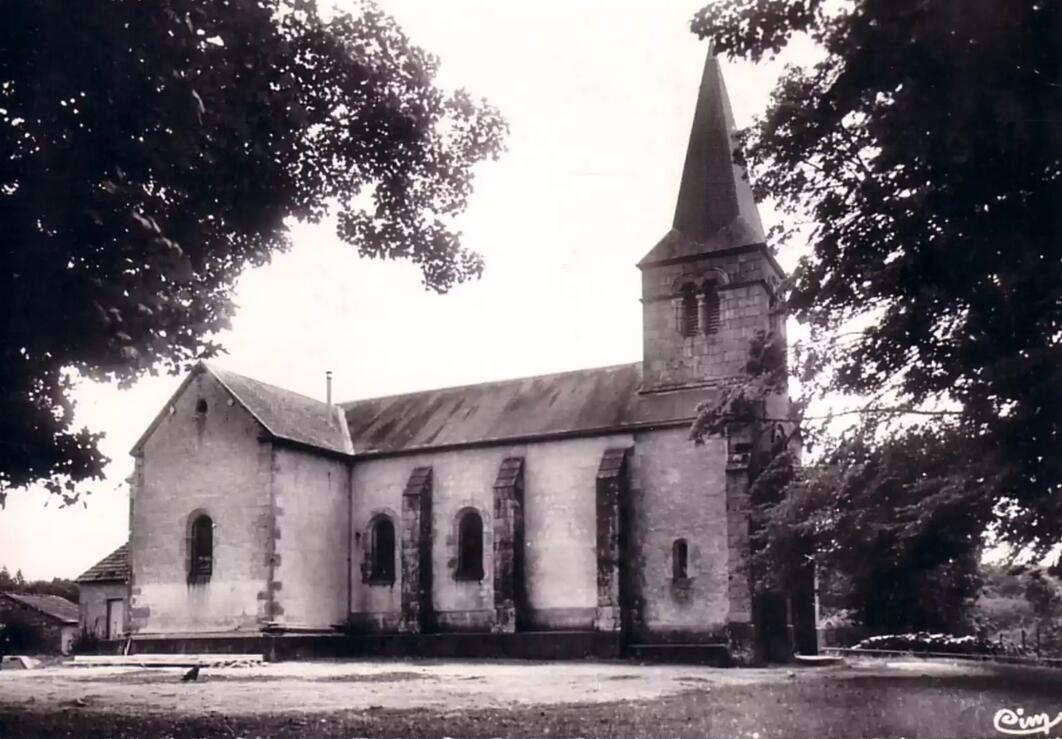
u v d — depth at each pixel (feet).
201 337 51.11
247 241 56.29
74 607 148.66
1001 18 39.81
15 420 47.03
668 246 115.03
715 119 118.52
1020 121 41.50
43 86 39.78
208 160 48.26
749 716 43.11
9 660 99.55
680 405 109.40
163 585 116.57
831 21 47.57
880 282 55.88
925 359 61.11
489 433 117.91
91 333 41.65
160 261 42.63
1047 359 48.37
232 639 110.32
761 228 116.67
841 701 50.42
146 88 41.75
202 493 116.57
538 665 95.66
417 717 44.04
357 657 114.21
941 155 45.27
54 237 40.37
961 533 66.49
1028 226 47.06
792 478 80.28
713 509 103.60
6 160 40.32
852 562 72.54
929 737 36.37
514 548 110.63
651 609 104.88
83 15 38.70
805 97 60.29
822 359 69.05
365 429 130.82
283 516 113.70
